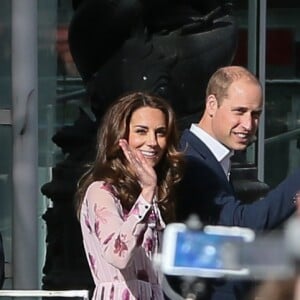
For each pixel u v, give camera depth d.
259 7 30.05
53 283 22.47
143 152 15.04
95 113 22.72
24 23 24.27
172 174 15.27
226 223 14.98
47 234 22.94
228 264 6.66
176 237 6.84
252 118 15.68
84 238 14.90
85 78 22.91
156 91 21.86
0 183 25.89
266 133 31.06
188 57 21.97
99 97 22.42
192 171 15.39
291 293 6.53
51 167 25.61
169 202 15.17
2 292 16.44
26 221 24.31
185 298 9.64
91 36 22.25
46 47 26.30
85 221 14.84
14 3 24.25
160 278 14.56
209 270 6.75
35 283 24.28
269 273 6.54
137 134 15.07
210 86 15.82
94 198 14.64
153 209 14.66
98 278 14.77
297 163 31.25
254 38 30.02
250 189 22.16
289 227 6.49
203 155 15.51
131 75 22.02
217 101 15.70
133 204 14.68
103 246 14.24
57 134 23.36
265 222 14.66
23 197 24.34
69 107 25.92
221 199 15.23
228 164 15.91
